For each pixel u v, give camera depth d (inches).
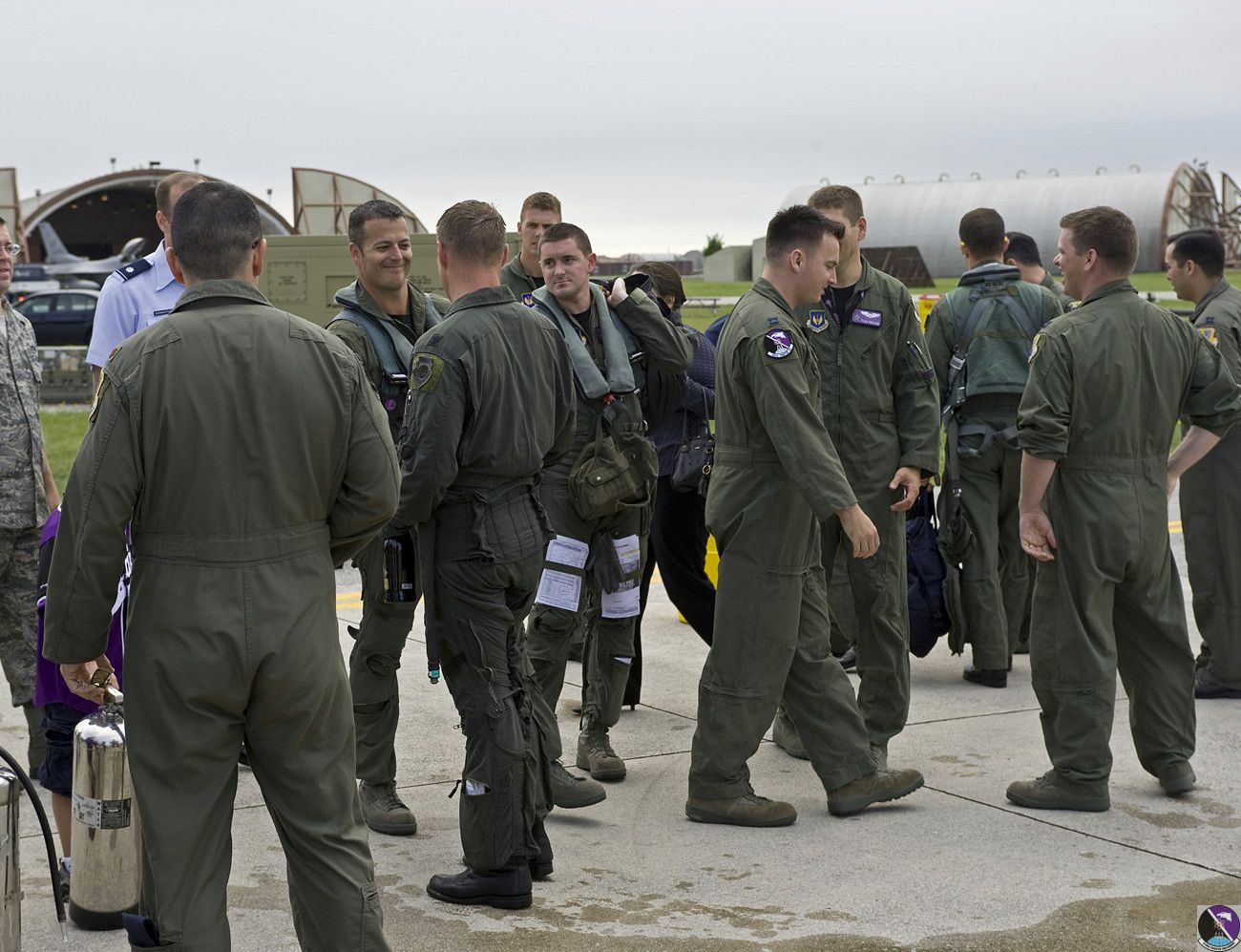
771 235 162.2
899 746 198.4
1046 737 171.9
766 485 159.5
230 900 141.2
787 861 153.5
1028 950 130.3
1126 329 167.9
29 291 1449.3
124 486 99.3
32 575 177.3
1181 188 2795.3
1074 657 168.1
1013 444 225.5
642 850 157.2
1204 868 151.4
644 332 180.2
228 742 104.3
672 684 234.2
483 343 137.3
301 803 106.7
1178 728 174.6
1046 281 270.8
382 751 163.0
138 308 166.4
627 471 168.9
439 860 153.9
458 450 137.3
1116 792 178.2
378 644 157.6
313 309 514.0
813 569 169.9
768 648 162.7
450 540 138.9
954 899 142.4
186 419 99.9
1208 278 220.4
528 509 142.3
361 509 108.6
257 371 102.4
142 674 101.3
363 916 107.0
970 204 2822.3
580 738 187.5
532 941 132.0
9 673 176.1
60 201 2150.6
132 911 134.3
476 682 139.6
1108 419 166.1
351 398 107.3
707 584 214.7
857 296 179.0
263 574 102.8
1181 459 178.9
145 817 102.2
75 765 133.7
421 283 509.7
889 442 179.2
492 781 138.1
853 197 179.6
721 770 165.3
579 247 172.9
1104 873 149.8
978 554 228.8
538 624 169.3
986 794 177.2
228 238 104.8
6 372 174.7
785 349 154.7
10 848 116.1
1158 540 170.2
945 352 231.3
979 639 229.1
